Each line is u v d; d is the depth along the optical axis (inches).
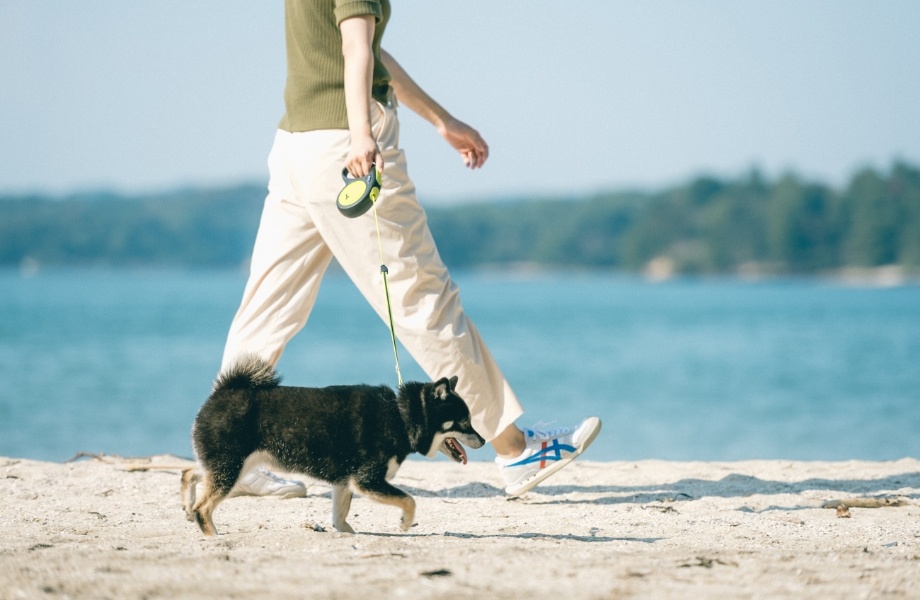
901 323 2908.5
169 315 2992.1
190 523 288.4
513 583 201.5
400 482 378.0
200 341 1967.3
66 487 353.7
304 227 298.0
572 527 295.7
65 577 203.5
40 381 1273.4
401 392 289.4
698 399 1202.6
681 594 195.9
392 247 288.4
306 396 275.1
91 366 1466.5
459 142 346.3
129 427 913.5
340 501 281.6
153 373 1381.6
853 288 7298.2
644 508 328.2
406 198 288.7
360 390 284.0
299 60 284.8
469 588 197.0
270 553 231.8
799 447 830.5
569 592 195.5
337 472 276.7
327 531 281.0
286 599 189.5
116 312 3149.6
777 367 1585.9
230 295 5064.0
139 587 196.5
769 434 914.7
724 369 1562.5
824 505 334.0
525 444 330.6
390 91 294.4
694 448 827.4
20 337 2046.0
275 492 334.6
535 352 1931.6
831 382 1370.6
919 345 2036.2
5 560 219.1
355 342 2021.4
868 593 199.3
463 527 296.2
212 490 266.8
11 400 1089.4
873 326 2770.7
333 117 283.0
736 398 1205.7
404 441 284.5
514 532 288.4
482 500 344.2
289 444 271.3
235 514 311.3
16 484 355.9
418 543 253.0
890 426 957.2
